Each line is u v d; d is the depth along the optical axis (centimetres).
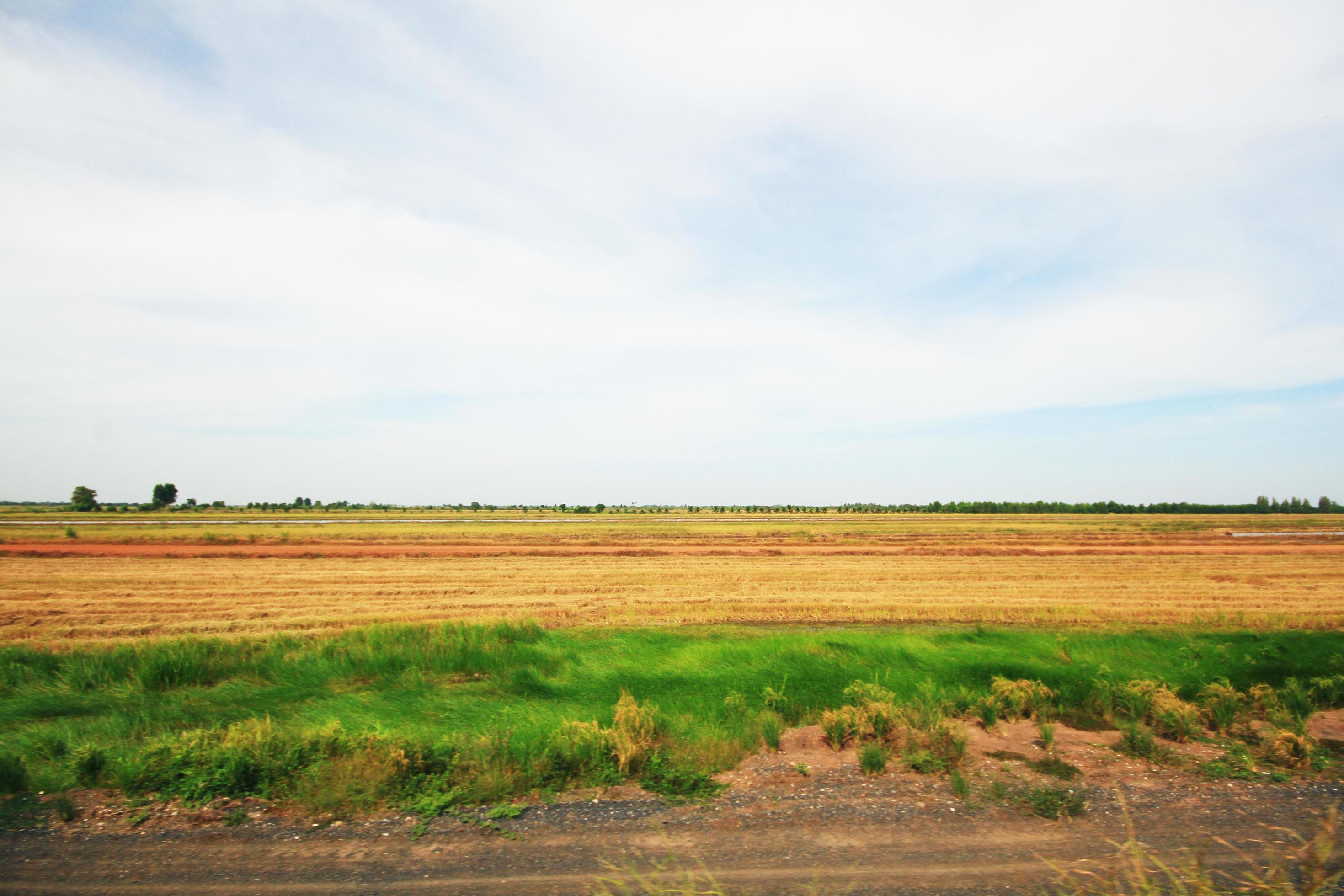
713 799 658
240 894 477
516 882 494
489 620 1995
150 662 1265
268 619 2016
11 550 3594
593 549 4172
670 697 1134
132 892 479
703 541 4931
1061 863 525
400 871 511
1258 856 541
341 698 1123
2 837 564
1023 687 1059
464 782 677
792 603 2288
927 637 1727
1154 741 849
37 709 1044
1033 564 3516
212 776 677
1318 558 3856
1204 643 1602
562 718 928
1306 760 768
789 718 1022
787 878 498
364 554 3731
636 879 495
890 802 646
